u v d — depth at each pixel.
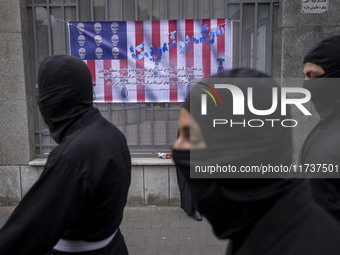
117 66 4.75
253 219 0.83
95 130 1.66
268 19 4.67
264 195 0.81
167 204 4.92
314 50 1.78
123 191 1.75
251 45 4.71
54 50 4.83
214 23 4.62
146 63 4.72
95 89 4.79
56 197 1.50
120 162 1.72
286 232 0.78
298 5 4.40
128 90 4.79
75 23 4.70
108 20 4.76
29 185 4.84
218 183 0.83
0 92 4.67
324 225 0.78
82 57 4.75
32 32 4.78
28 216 1.48
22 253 1.48
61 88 1.65
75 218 1.54
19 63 4.62
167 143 4.91
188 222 4.46
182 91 4.74
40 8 4.73
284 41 4.46
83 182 1.53
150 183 4.89
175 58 4.70
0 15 4.52
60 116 1.68
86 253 1.67
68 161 1.53
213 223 0.89
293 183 0.84
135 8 4.68
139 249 3.84
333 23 4.41
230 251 0.97
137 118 4.90
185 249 3.84
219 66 4.68
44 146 4.96
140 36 4.68
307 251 0.75
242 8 4.63
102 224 1.66
